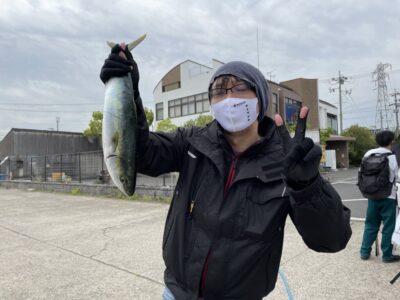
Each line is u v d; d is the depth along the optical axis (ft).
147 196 39.50
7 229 24.75
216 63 95.61
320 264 15.21
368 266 14.87
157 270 15.26
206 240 5.19
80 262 16.65
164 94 111.65
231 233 5.06
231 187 5.18
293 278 13.70
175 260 5.55
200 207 5.37
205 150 5.55
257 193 5.12
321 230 4.44
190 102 103.45
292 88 115.14
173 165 6.38
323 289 12.65
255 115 5.55
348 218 4.89
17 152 91.76
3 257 17.74
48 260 17.08
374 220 15.55
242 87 5.48
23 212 32.65
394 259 15.33
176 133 6.53
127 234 22.15
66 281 14.24
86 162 62.59
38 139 95.96
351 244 18.20
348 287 12.77
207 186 5.42
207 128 6.04
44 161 64.95
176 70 108.37
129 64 6.10
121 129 6.04
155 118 115.24
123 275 14.76
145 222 25.93
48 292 13.19
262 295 5.36
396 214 14.90
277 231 5.12
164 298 5.80
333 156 93.71
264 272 5.24
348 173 83.97
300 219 4.43
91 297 12.67
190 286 5.29
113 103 6.08
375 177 14.93
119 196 42.06
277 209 4.99
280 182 5.06
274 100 94.07
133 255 17.53
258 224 4.99
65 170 65.57
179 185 5.87
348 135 127.13
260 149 5.32
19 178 73.20
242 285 5.10
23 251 18.80
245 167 5.22
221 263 5.05
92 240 20.84
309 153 4.13
